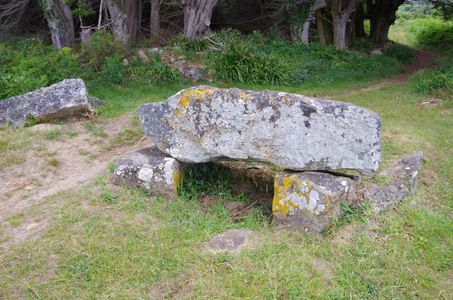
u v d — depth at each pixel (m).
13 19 15.61
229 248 3.57
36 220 3.98
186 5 13.06
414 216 4.13
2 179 5.09
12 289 3.08
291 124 3.88
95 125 6.80
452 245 3.73
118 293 3.05
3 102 6.71
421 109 8.17
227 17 17.66
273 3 16.56
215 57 11.31
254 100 3.97
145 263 3.33
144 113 4.55
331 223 3.83
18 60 9.41
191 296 3.05
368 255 3.51
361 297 3.10
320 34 17.81
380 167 5.01
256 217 4.22
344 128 3.76
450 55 18.11
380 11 20.27
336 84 11.35
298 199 3.90
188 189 4.68
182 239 3.66
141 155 4.71
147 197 4.42
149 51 11.34
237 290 3.08
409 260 3.51
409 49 19.72
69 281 3.15
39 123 6.66
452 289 3.22
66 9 12.80
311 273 3.30
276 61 11.41
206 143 4.22
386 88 10.77
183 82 10.48
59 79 8.89
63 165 5.54
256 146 4.04
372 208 4.15
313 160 3.90
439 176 5.29
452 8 23.97
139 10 13.84
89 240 3.56
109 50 10.51
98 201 4.22
